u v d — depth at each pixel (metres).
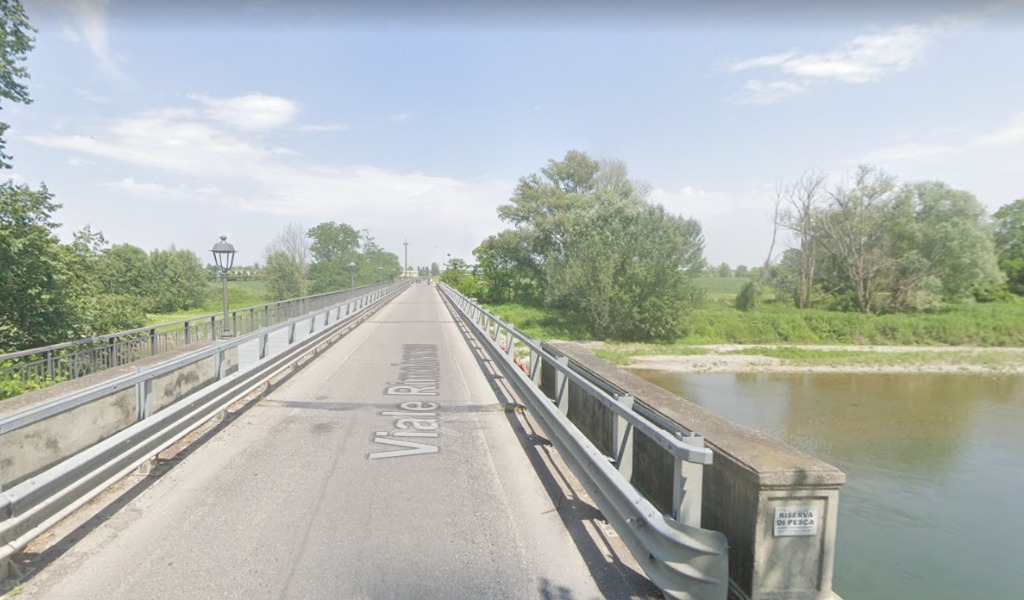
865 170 43.12
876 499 10.23
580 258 33.59
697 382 23.23
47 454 4.14
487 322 16.06
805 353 29.61
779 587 2.79
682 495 2.98
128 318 16.73
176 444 5.93
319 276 68.00
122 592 3.11
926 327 34.38
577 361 6.68
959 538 8.54
